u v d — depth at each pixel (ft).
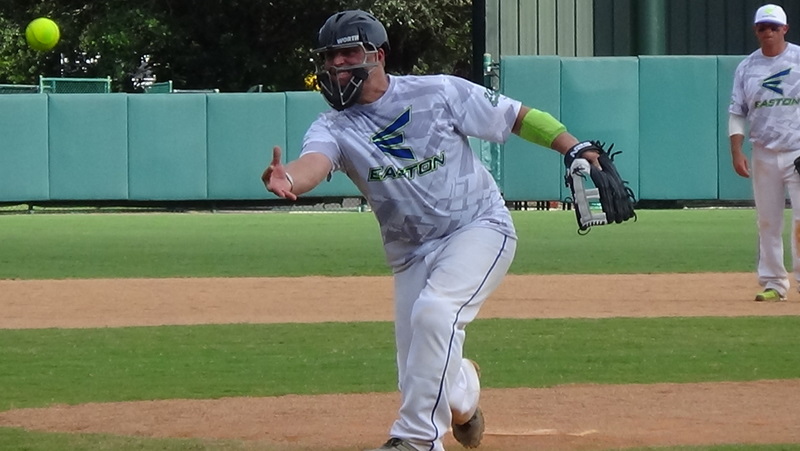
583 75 172.65
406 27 252.21
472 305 35.73
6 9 261.24
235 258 112.88
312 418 44.68
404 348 37.47
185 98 176.35
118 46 249.55
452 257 35.81
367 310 77.46
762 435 41.06
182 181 177.17
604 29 192.03
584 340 63.72
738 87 76.95
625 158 173.37
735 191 173.78
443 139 35.68
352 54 35.12
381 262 108.68
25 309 78.69
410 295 36.99
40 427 43.11
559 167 174.09
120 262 109.91
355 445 39.73
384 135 35.35
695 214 169.37
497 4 189.78
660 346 61.57
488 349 60.85
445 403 35.45
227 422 44.01
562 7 191.01
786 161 76.69
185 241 131.75
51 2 260.42
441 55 270.87
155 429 42.75
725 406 46.60
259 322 71.77
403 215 36.04
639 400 47.93
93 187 176.35
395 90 35.45
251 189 177.68
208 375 54.08
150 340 64.39
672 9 193.57
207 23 259.60
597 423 43.57
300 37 263.70
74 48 256.11
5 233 143.95
